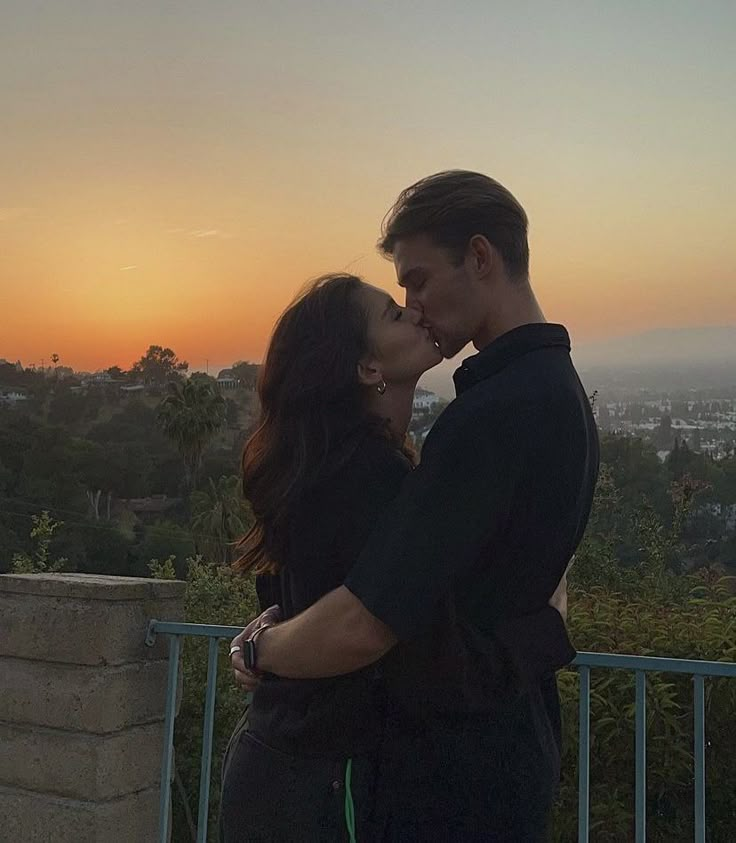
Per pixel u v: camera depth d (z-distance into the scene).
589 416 1.63
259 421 1.68
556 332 1.61
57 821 2.68
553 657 1.57
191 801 6.54
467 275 1.62
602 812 3.95
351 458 1.59
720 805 4.00
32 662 2.76
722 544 5.59
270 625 1.68
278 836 1.59
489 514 1.44
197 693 6.74
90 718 2.66
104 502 42.28
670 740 3.91
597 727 3.98
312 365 1.61
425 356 1.65
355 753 1.56
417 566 1.41
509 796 1.54
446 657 1.47
